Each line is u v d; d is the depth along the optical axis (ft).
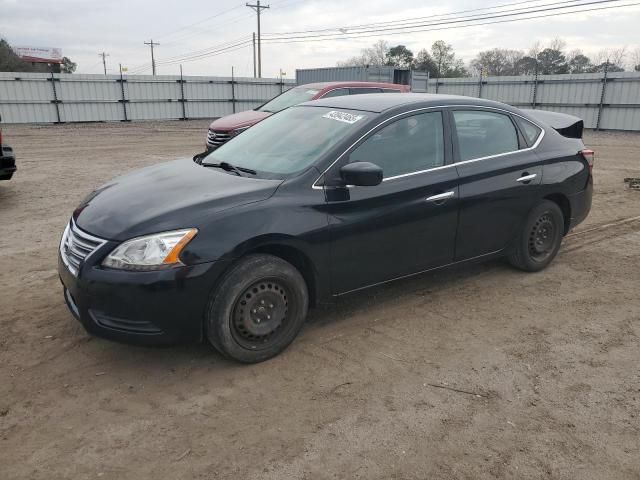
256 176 13.02
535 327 14.11
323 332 13.66
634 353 12.84
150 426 9.96
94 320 10.98
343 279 13.15
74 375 11.59
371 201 13.16
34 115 80.28
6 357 12.25
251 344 11.94
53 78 80.48
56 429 9.84
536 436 9.82
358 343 13.14
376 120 13.74
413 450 9.41
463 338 13.46
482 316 14.70
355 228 12.93
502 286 16.78
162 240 10.75
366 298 15.78
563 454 9.36
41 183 33.19
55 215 25.18
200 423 10.07
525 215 16.74
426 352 12.76
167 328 10.93
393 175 13.71
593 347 13.10
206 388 11.18
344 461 9.11
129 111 88.17
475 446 9.53
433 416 10.35
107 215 11.57
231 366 12.01
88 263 10.86
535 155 16.84
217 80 94.38
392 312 14.87
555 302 15.67
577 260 19.31
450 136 15.03
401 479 8.73
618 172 39.70
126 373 11.70
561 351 12.88
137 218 11.15
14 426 9.91
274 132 15.15
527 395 11.09
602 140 64.44
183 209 11.31
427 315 14.71
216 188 12.29
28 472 8.77
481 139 15.81
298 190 12.32
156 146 54.44
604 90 76.13
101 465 8.96
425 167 14.35
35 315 14.37
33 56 213.05
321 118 14.75
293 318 12.45
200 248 10.93
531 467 9.04
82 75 82.69
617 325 14.26
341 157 12.94
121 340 10.95
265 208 11.75
